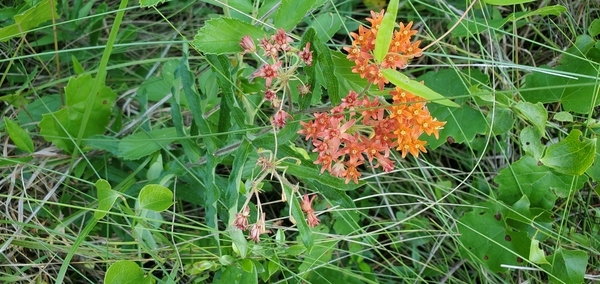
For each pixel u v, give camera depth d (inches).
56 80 25.3
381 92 18.7
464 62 27.3
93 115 24.0
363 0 29.0
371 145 18.6
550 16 27.6
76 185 24.9
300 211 19.1
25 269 22.5
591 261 25.2
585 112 23.5
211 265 21.4
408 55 18.2
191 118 27.1
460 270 26.3
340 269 23.4
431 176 27.0
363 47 18.4
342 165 18.9
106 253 22.0
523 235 23.7
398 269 26.2
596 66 23.9
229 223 18.8
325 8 27.8
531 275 24.5
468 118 24.3
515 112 22.5
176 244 21.7
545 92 24.3
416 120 18.2
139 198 19.3
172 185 24.3
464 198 27.0
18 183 24.2
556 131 26.6
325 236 24.6
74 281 24.2
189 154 21.5
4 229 22.3
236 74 20.9
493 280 25.5
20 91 24.4
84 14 26.5
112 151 23.1
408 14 28.9
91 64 27.8
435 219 26.6
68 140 23.9
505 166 27.0
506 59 27.2
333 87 18.7
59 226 22.6
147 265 24.4
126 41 27.7
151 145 22.8
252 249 20.7
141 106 24.7
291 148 19.5
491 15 28.0
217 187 20.4
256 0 22.5
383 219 26.9
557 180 23.7
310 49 18.4
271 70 18.3
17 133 22.9
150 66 28.0
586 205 25.2
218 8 29.1
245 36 18.8
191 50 27.7
